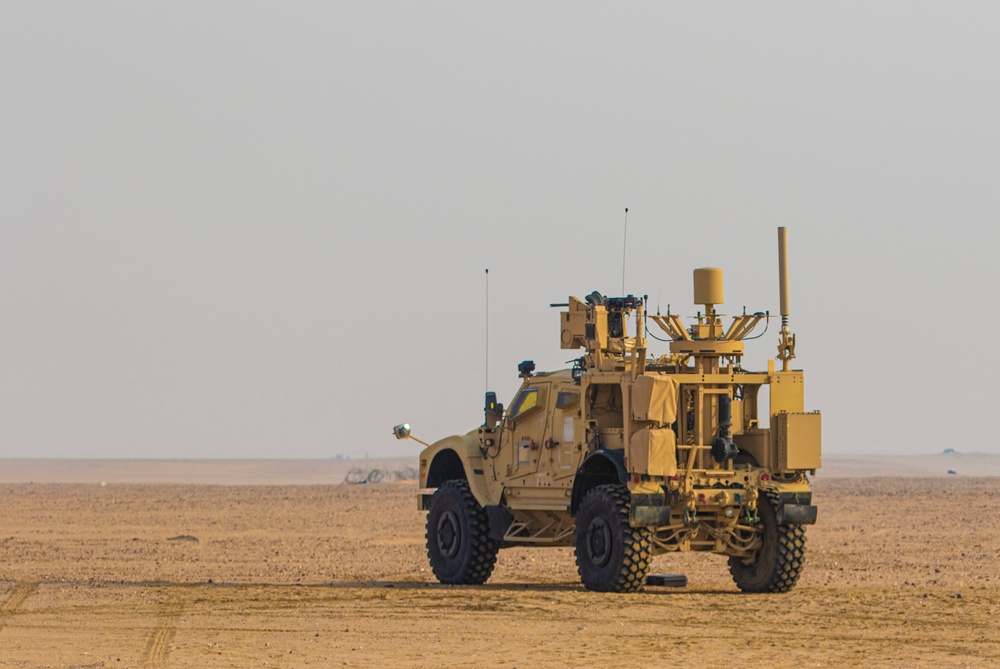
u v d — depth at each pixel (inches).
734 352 2539.4
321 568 3344.0
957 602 2348.7
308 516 5792.3
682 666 1770.4
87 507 6491.1
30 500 7298.2
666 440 2413.9
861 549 3858.3
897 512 5782.5
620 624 2123.5
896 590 2566.4
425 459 2994.6
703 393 2504.9
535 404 2716.5
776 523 2546.8
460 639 2003.0
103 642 2030.0
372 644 1971.0
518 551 3880.4
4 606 2472.9
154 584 2829.7
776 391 2541.8
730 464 2513.5
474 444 2869.1
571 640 1983.3
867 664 1772.9
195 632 2106.3
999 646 1903.3
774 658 1823.3
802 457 2513.5
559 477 2659.9
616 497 2488.9
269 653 1907.0
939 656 1828.2
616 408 2615.7
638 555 2465.6
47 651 1957.4
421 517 5703.7
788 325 2559.1
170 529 4945.9
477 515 2834.6
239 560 3580.2
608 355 2628.0
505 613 2255.2
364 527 5083.7
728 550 2554.1
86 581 2957.7
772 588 2544.3
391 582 2947.8
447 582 2869.1
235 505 6766.7
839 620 2145.7
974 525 4923.7
